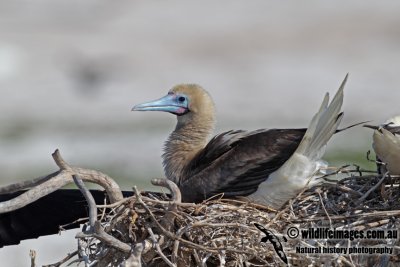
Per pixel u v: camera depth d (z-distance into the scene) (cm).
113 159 2669
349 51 4034
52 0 4478
